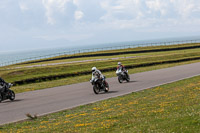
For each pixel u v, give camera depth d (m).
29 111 13.35
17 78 34.75
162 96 14.45
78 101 15.34
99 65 46.25
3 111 13.91
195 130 6.56
